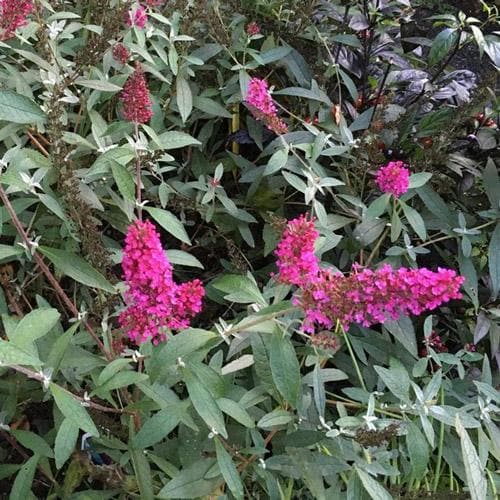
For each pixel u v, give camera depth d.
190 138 0.75
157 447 0.68
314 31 0.98
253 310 0.69
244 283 0.59
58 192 0.67
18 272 0.78
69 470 0.67
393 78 0.99
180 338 0.54
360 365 0.80
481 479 0.54
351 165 0.86
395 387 0.64
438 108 0.95
